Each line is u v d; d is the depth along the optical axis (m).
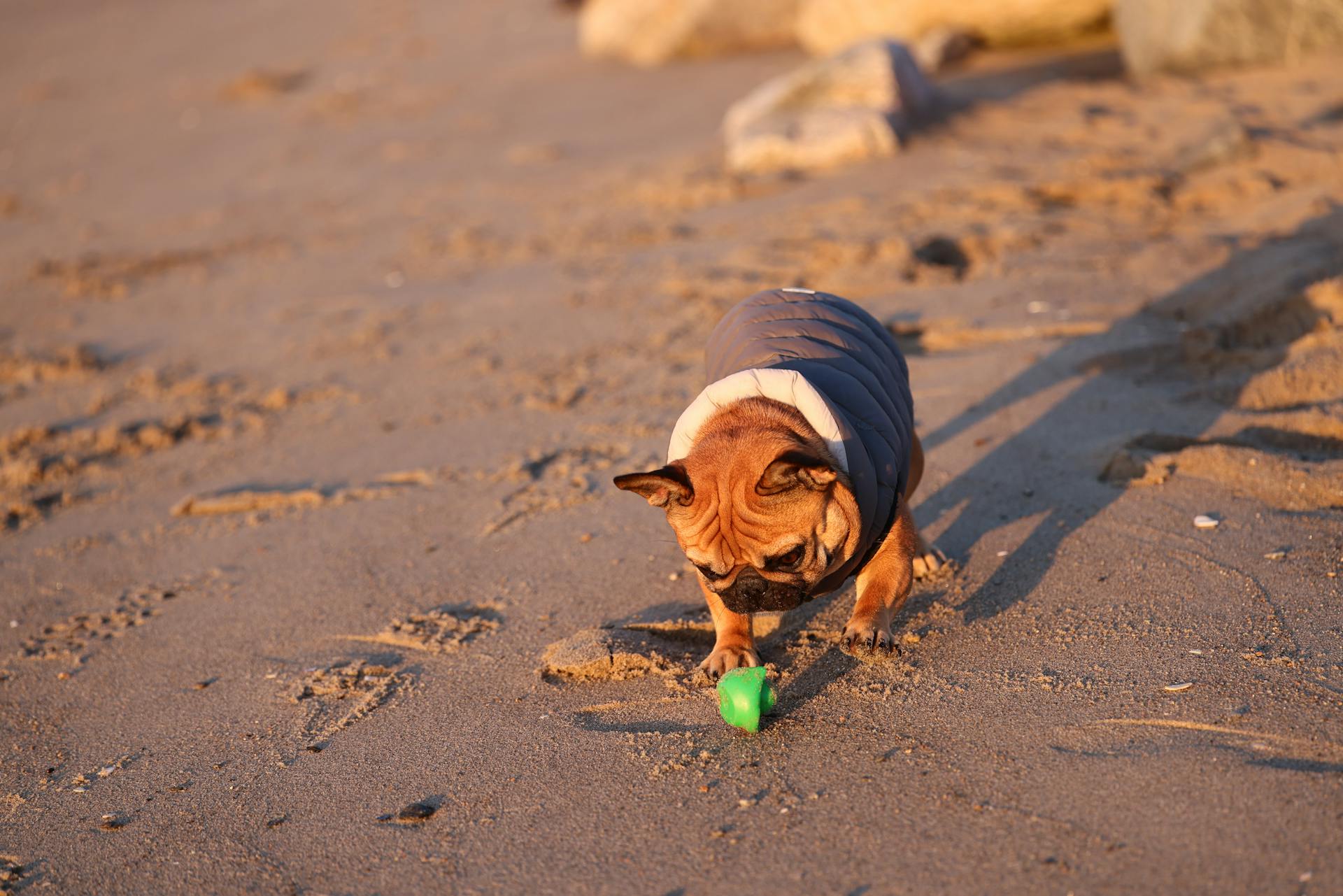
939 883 2.96
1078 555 4.62
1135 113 11.45
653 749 3.76
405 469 6.61
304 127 18.16
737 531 3.53
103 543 6.28
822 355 4.00
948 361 6.86
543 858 3.31
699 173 12.05
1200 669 3.73
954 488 5.37
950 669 3.99
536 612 4.81
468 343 8.62
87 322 10.51
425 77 20.98
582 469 6.19
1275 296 6.55
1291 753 3.23
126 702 4.62
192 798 3.88
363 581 5.32
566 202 12.23
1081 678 3.79
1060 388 6.22
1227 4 11.92
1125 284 7.50
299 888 3.35
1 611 5.60
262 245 12.38
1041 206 9.43
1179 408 5.78
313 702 4.38
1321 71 11.28
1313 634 3.81
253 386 8.43
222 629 5.11
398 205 13.27
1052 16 15.10
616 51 19.73
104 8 33.88
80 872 3.59
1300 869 2.78
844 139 11.58
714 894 3.06
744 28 18.67
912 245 8.69
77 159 17.92
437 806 3.64
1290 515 4.65
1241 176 9.12
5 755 4.36
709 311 8.39
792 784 3.47
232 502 6.47
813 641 4.32
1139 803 3.12
